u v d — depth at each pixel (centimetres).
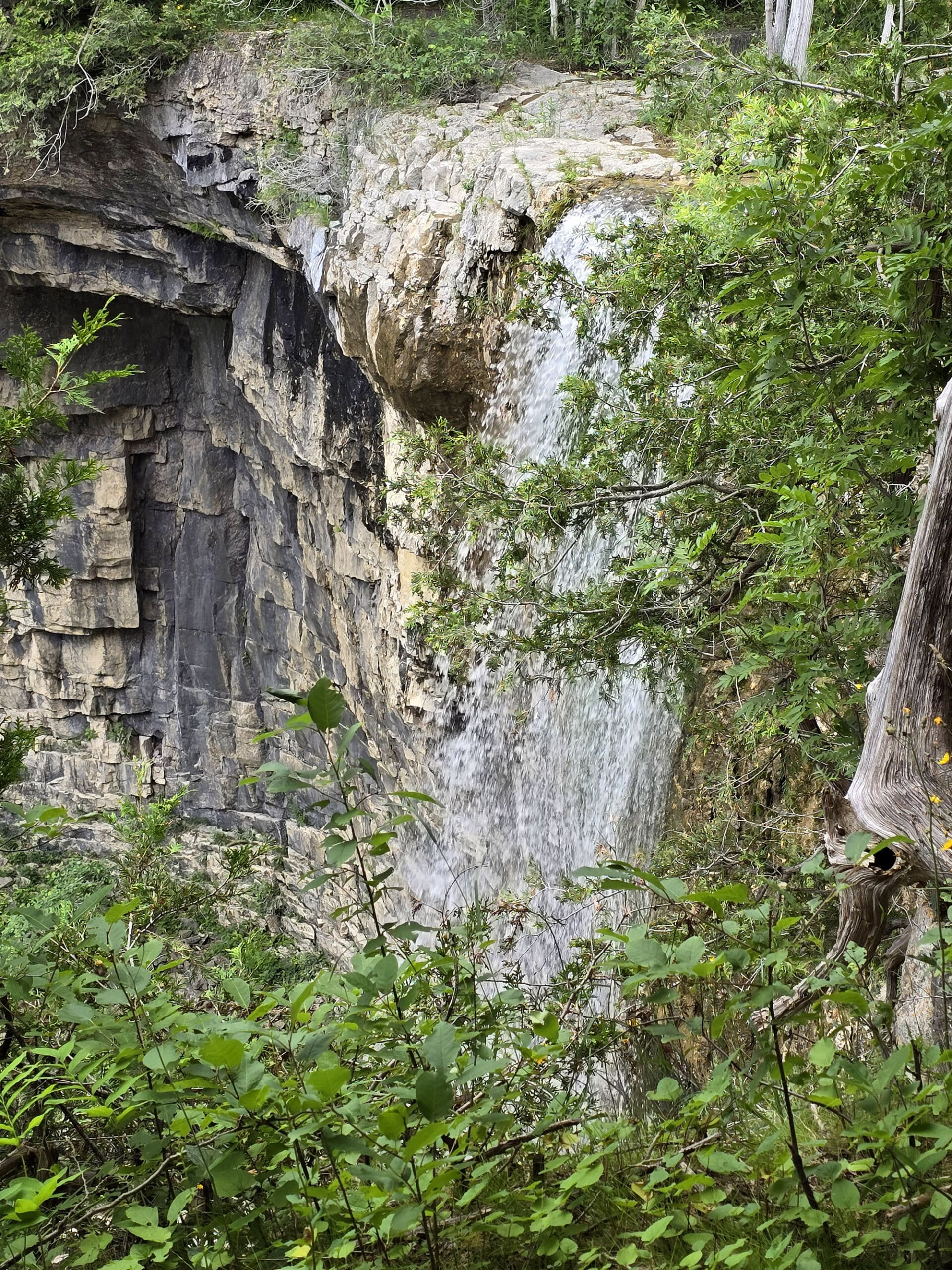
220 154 2169
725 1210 240
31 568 527
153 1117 274
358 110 1917
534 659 1166
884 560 519
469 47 1897
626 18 1938
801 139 641
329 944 2595
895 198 526
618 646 838
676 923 351
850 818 347
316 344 2362
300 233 2020
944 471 327
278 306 2522
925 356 457
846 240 539
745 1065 305
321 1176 268
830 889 350
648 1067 389
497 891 699
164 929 464
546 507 804
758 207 502
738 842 679
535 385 1405
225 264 2625
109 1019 263
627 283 802
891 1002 402
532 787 1530
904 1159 230
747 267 665
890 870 338
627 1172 276
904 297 466
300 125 2002
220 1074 239
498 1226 246
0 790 479
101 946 267
